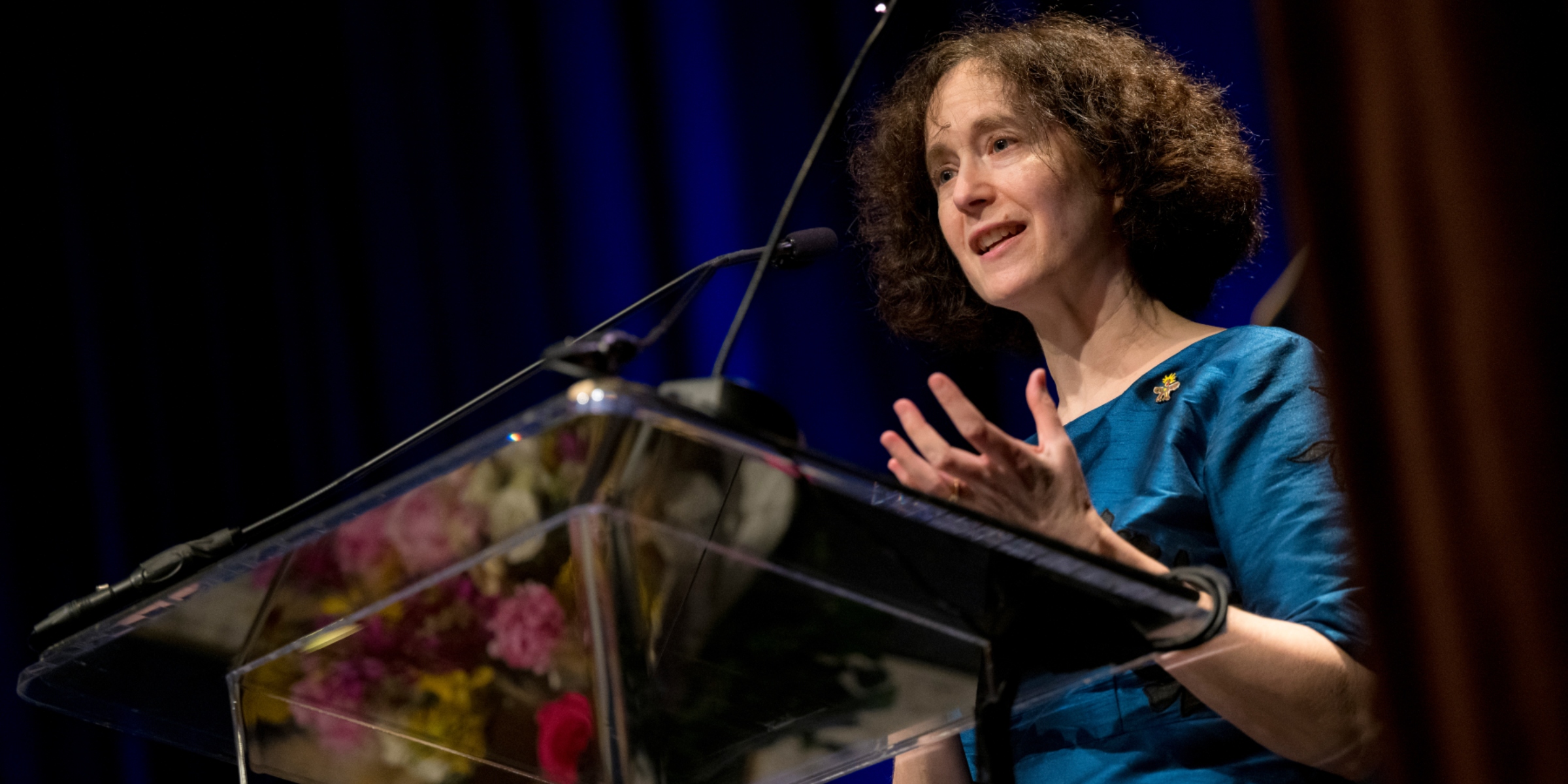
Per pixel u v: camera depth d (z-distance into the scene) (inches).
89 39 378.9
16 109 373.4
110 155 376.2
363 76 374.3
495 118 366.0
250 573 94.7
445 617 92.3
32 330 366.0
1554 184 40.6
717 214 341.4
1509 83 41.1
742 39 343.6
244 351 371.2
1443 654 43.0
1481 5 41.5
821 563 88.1
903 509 84.7
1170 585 90.6
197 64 380.5
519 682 95.0
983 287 165.9
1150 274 166.6
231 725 116.6
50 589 354.9
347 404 367.2
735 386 97.5
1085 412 160.7
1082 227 161.5
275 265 373.1
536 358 357.4
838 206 328.8
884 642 95.1
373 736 105.3
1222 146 170.7
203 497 365.4
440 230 366.6
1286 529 127.6
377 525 87.2
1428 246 42.5
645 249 350.9
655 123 353.4
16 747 339.0
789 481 83.5
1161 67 176.7
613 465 78.4
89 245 372.5
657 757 90.0
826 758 107.4
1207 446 141.5
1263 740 117.3
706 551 84.8
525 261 360.8
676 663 89.4
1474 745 42.4
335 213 374.6
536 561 85.5
